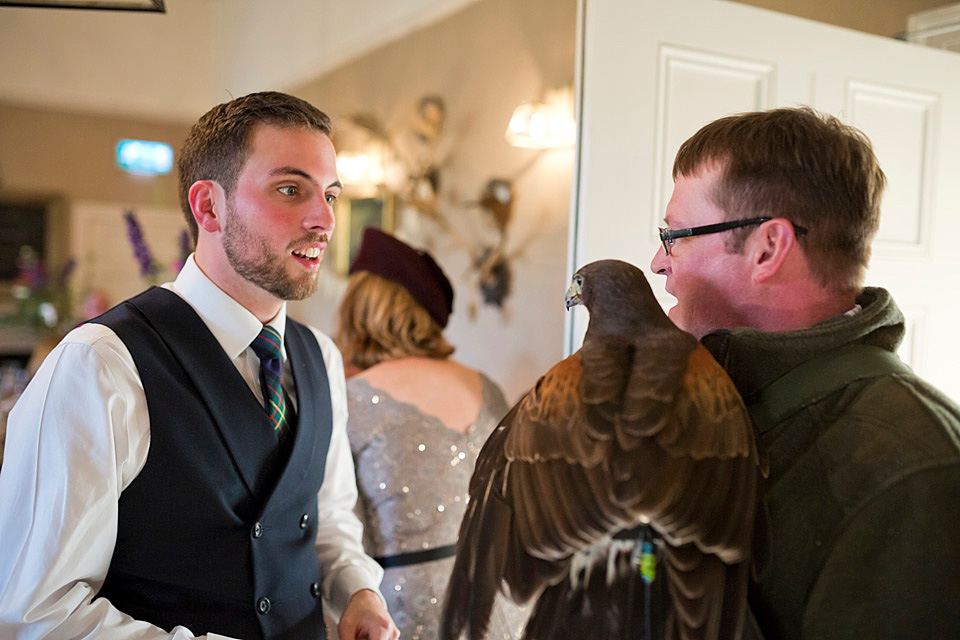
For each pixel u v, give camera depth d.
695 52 1.49
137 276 4.68
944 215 1.85
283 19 3.80
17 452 0.97
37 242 4.41
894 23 2.21
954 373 1.89
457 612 0.62
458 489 1.51
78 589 0.92
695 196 0.75
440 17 3.32
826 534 0.61
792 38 1.61
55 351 0.99
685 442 0.56
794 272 0.71
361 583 1.23
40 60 4.04
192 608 1.01
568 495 0.56
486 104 3.07
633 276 0.64
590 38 1.39
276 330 1.16
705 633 0.54
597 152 1.40
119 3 1.53
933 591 0.57
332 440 1.34
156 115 4.51
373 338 1.67
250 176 1.07
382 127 3.72
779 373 0.68
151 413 0.99
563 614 0.56
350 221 3.97
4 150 4.26
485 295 3.09
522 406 0.63
